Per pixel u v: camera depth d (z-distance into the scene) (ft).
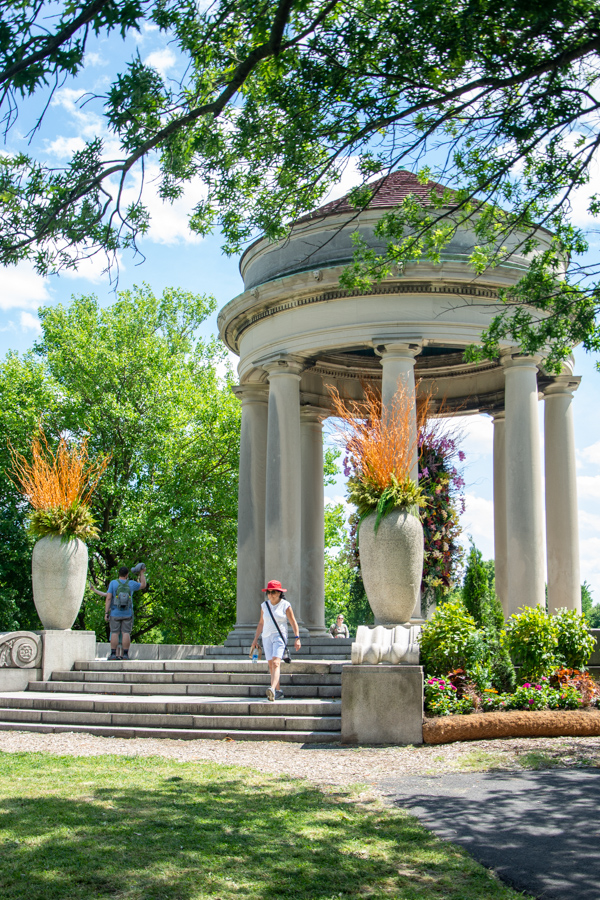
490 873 18.49
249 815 23.25
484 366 77.61
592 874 18.44
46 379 113.70
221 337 73.82
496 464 77.92
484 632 42.09
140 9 22.11
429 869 18.71
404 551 43.47
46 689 50.49
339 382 79.41
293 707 41.11
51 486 55.72
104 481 111.65
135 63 24.99
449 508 58.75
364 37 29.78
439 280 59.00
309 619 77.25
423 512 58.34
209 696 46.52
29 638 51.93
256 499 71.36
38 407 111.24
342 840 20.85
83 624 122.83
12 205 27.17
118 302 121.08
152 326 135.85
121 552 114.01
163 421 112.47
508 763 31.30
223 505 110.42
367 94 31.73
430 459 59.16
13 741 39.75
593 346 40.86
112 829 21.66
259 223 35.06
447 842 20.85
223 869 18.53
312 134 32.19
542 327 39.65
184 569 108.78
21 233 27.27
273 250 66.49
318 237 63.82
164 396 114.52
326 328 61.67
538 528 58.85
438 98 30.53
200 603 121.08
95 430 113.09
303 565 77.92
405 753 34.19
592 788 26.76
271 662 43.52
